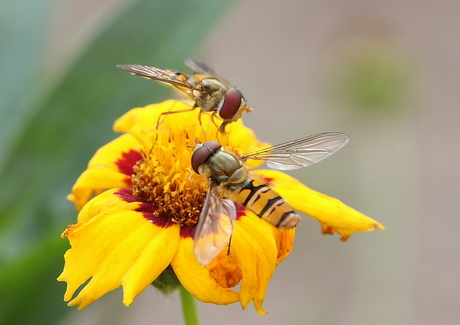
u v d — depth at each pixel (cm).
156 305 28
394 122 22
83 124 18
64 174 18
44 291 17
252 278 16
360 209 21
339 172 22
